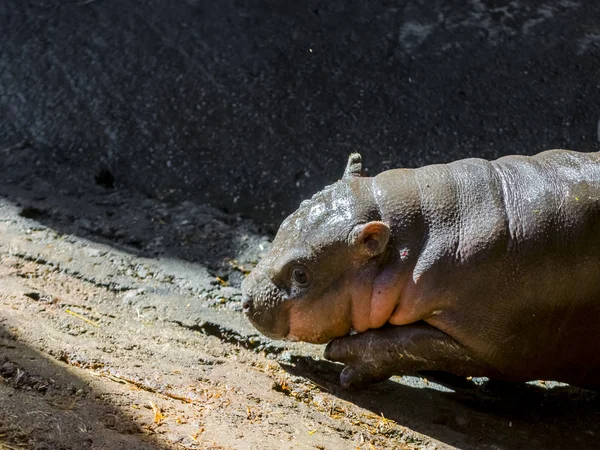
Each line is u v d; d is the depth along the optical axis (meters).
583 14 21.53
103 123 21.25
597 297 12.33
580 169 12.70
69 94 21.91
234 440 9.62
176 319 14.23
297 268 12.39
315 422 11.33
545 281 12.13
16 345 10.59
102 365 10.91
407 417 12.34
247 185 19.94
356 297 12.37
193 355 12.55
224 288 15.91
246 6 22.91
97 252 16.48
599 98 20.25
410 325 12.52
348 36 22.08
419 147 20.08
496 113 20.36
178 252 17.33
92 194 19.36
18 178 19.55
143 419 9.45
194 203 19.58
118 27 23.02
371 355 12.48
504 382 14.34
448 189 12.65
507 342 12.39
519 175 12.74
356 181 12.99
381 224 11.96
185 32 22.66
